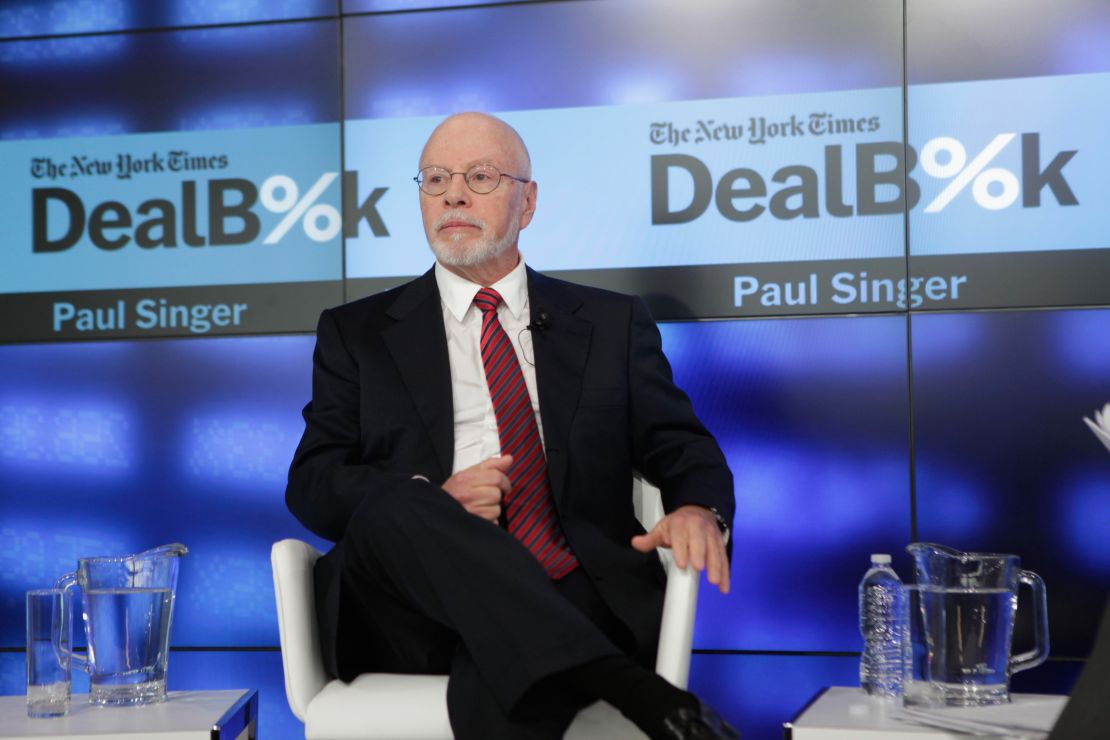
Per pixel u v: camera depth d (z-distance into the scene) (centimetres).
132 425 369
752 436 352
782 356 353
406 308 302
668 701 210
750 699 349
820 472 350
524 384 291
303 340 367
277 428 366
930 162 349
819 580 348
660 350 304
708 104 358
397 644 257
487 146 305
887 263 350
